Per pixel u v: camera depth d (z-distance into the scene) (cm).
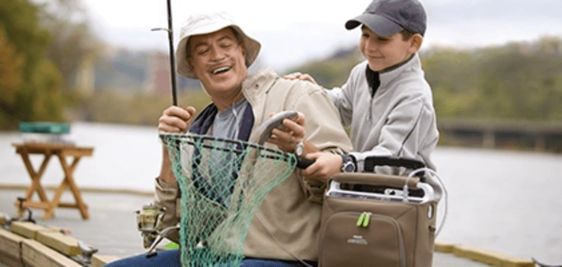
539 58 3375
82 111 7981
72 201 1474
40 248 904
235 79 552
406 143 563
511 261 869
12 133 5200
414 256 482
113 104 8188
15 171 2259
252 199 508
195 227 516
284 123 500
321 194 527
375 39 574
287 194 536
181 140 506
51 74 5775
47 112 5722
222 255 517
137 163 2698
